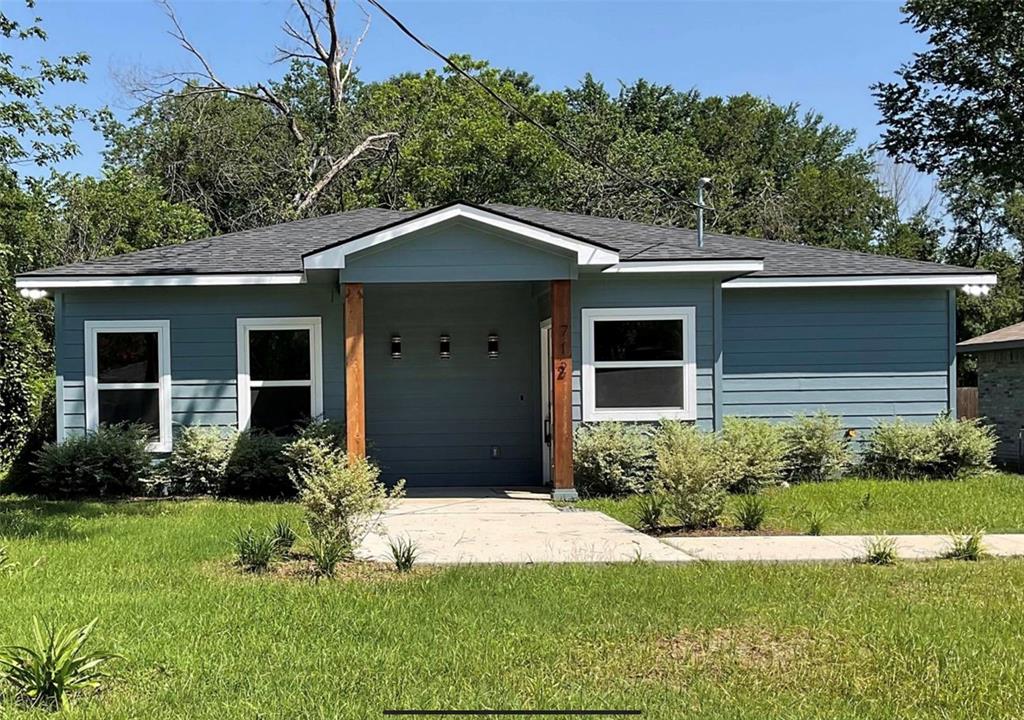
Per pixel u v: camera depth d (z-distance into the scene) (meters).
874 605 6.38
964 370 33.34
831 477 13.84
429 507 11.55
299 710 4.43
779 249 15.81
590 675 4.99
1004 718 4.41
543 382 14.23
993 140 23.28
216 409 13.30
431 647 5.44
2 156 16.53
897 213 41.12
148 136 29.98
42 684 4.56
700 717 4.40
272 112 32.44
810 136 45.34
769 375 14.57
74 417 13.17
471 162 30.64
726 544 8.73
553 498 12.14
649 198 32.81
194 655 5.23
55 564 7.72
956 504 11.27
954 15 22.62
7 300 15.65
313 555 7.86
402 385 14.34
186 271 12.88
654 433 12.96
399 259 11.67
